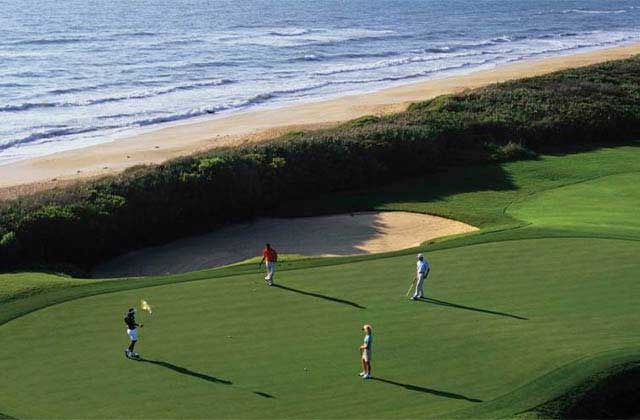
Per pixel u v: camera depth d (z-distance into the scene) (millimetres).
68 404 19953
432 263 30031
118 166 57719
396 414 19500
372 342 23281
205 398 20250
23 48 115750
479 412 19594
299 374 21484
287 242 40750
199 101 82625
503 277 28422
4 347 23203
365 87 93750
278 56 118000
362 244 39875
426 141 51562
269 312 25453
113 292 27500
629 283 27703
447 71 107750
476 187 47938
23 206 37969
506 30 169375
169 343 23344
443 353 22625
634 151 55562
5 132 67312
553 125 57094
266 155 46969
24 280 29391
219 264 37969
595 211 41219
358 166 48594
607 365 21703
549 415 19875
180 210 41812
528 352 22609
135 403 20000
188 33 145875
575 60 115188
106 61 106250
